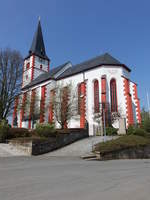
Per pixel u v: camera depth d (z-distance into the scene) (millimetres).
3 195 4992
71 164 11062
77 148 18297
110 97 31297
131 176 7730
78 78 35812
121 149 16172
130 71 34469
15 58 32719
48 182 6484
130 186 6074
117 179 7109
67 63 43969
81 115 31828
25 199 4660
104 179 7078
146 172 8797
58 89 33750
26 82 49719
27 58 52906
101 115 27156
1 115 29688
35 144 16547
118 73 32531
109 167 10273
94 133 27188
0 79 31156
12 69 32125
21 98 32938
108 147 15562
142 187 5961
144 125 29391
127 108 30062
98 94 32031
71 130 22594
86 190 5531
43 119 36312
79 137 22953
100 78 32438
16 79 32250
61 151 17656
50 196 4910
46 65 53656
